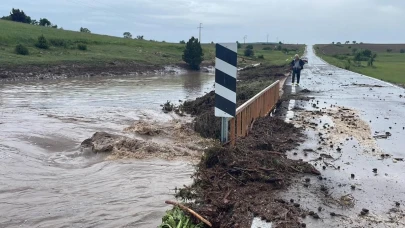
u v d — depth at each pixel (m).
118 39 76.44
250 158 6.30
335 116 11.73
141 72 46.94
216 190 5.34
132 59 51.09
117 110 16.84
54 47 49.59
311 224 4.36
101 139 9.40
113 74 42.44
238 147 6.59
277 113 12.39
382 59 79.25
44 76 34.69
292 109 13.28
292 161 6.58
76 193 6.05
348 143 8.27
